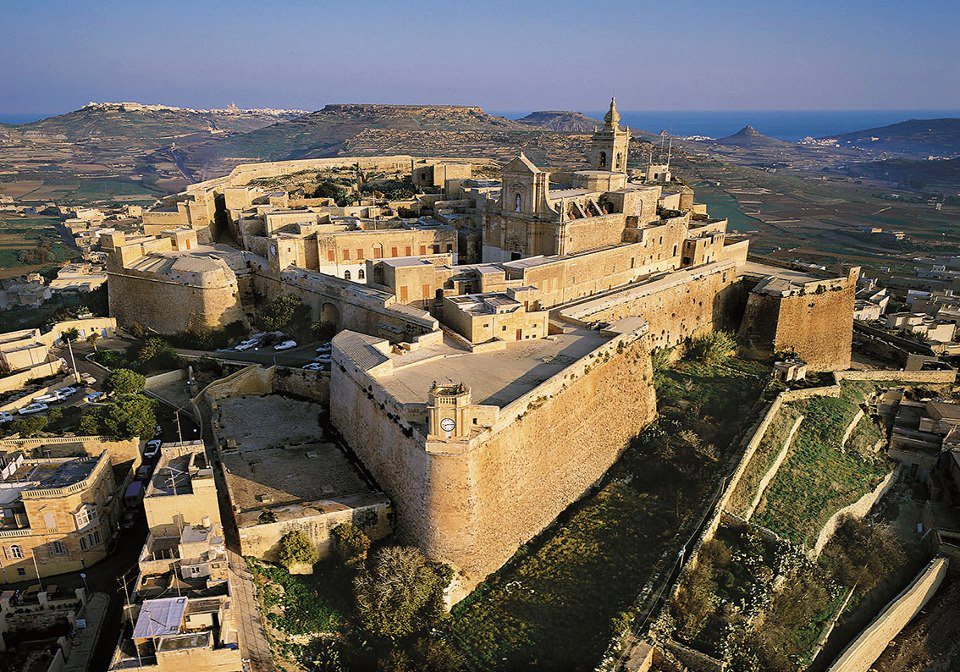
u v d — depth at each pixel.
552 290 87.62
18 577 55.12
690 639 53.97
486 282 82.19
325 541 58.41
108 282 100.94
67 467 59.25
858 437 86.94
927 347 112.12
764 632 55.88
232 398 78.19
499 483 59.94
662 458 76.06
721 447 77.69
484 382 65.94
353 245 98.56
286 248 95.75
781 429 82.50
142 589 48.91
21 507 54.84
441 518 56.62
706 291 107.25
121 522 60.62
